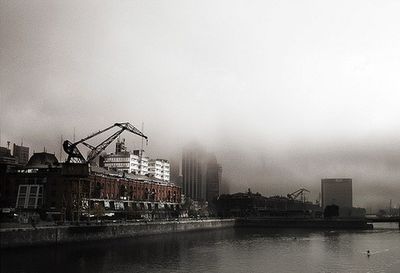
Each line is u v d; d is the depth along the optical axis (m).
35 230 84.62
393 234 170.38
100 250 91.94
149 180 186.50
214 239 131.62
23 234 81.75
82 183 125.88
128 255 87.06
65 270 68.25
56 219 119.44
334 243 125.00
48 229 87.94
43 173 129.50
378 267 78.62
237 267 76.75
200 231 164.25
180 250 98.38
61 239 91.25
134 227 120.44
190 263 79.81
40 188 128.75
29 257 77.31
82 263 75.12
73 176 115.62
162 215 174.38
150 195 177.88
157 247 102.31
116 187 154.12
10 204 130.12
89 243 99.75
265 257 90.38
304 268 76.94
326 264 81.75
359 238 145.88
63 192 120.69
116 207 151.12
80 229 97.38
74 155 130.62
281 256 92.56
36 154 143.00
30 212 116.88
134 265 75.88
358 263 83.44
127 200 158.62
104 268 72.00
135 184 168.12
